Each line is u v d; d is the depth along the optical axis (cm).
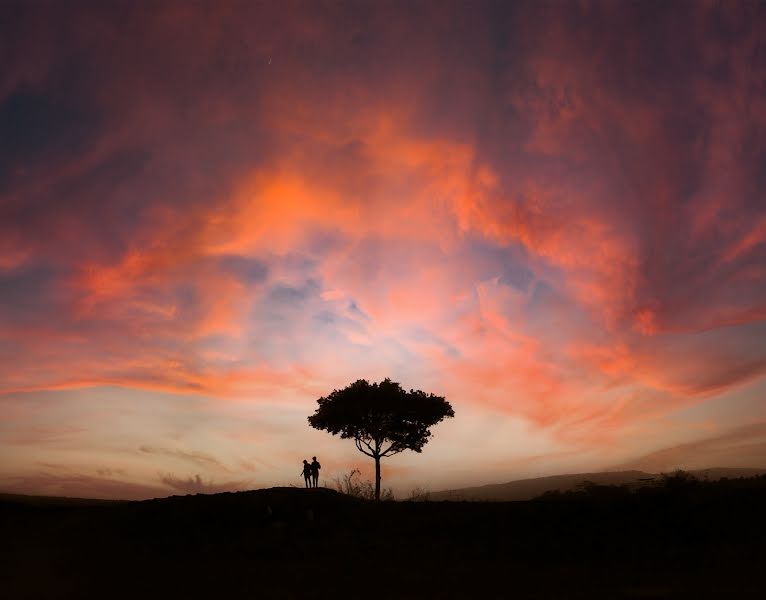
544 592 1504
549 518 2441
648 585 1527
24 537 2525
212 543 2447
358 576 1823
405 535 2444
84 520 2806
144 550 2323
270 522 2766
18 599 1580
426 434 4609
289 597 1543
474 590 1570
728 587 1442
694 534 2094
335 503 3070
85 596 1598
